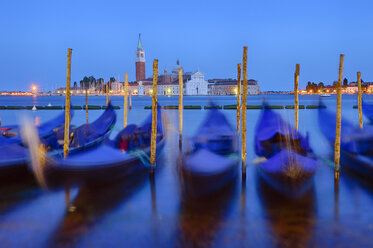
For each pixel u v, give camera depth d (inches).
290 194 409.1
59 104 2933.1
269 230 314.5
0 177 442.6
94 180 423.5
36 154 417.7
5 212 356.5
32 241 296.5
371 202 384.2
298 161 433.1
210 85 7770.7
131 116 1579.7
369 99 3513.8
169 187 440.8
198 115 1578.5
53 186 426.0
